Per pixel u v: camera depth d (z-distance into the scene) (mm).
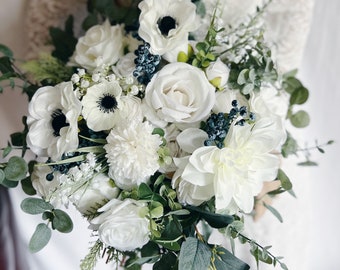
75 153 669
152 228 624
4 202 1006
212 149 623
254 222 1122
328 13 1191
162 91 649
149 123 656
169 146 665
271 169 665
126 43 757
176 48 685
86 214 676
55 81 773
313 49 1218
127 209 633
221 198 627
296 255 1167
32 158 1075
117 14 840
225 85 702
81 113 660
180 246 679
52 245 1140
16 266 1012
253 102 693
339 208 1309
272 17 1015
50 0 950
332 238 1330
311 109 1257
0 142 1094
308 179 1208
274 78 740
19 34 1042
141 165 617
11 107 1091
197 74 652
